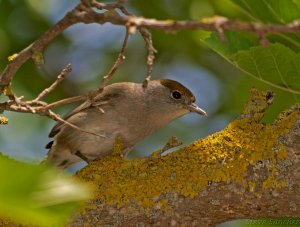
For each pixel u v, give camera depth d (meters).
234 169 8.50
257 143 8.63
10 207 4.34
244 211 8.57
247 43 8.68
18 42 16.20
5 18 16.19
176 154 8.84
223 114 17.30
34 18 16.39
